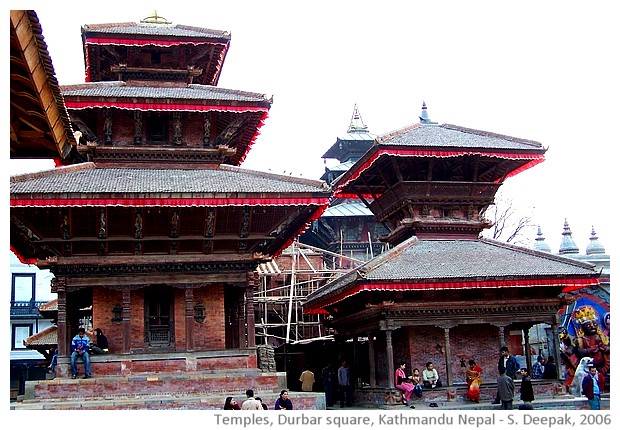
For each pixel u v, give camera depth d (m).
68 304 29.19
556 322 34.69
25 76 14.54
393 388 31.84
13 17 12.50
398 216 39.00
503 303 33.81
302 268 56.34
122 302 28.75
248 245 29.38
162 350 28.72
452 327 33.22
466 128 39.97
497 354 35.44
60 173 29.00
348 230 68.44
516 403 31.19
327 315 47.94
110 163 31.08
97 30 33.19
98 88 32.47
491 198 38.03
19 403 25.36
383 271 32.16
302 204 27.95
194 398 26.20
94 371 27.22
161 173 30.42
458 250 35.94
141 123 31.47
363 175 39.78
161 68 35.16
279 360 49.91
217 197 26.92
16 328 73.69
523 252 36.41
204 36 34.34
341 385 36.31
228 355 28.53
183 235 28.27
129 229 27.69
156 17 36.88
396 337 35.91
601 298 47.22
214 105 31.05
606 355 46.19
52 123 16.36
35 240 27.25
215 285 29.95
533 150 36.72
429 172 37.03
